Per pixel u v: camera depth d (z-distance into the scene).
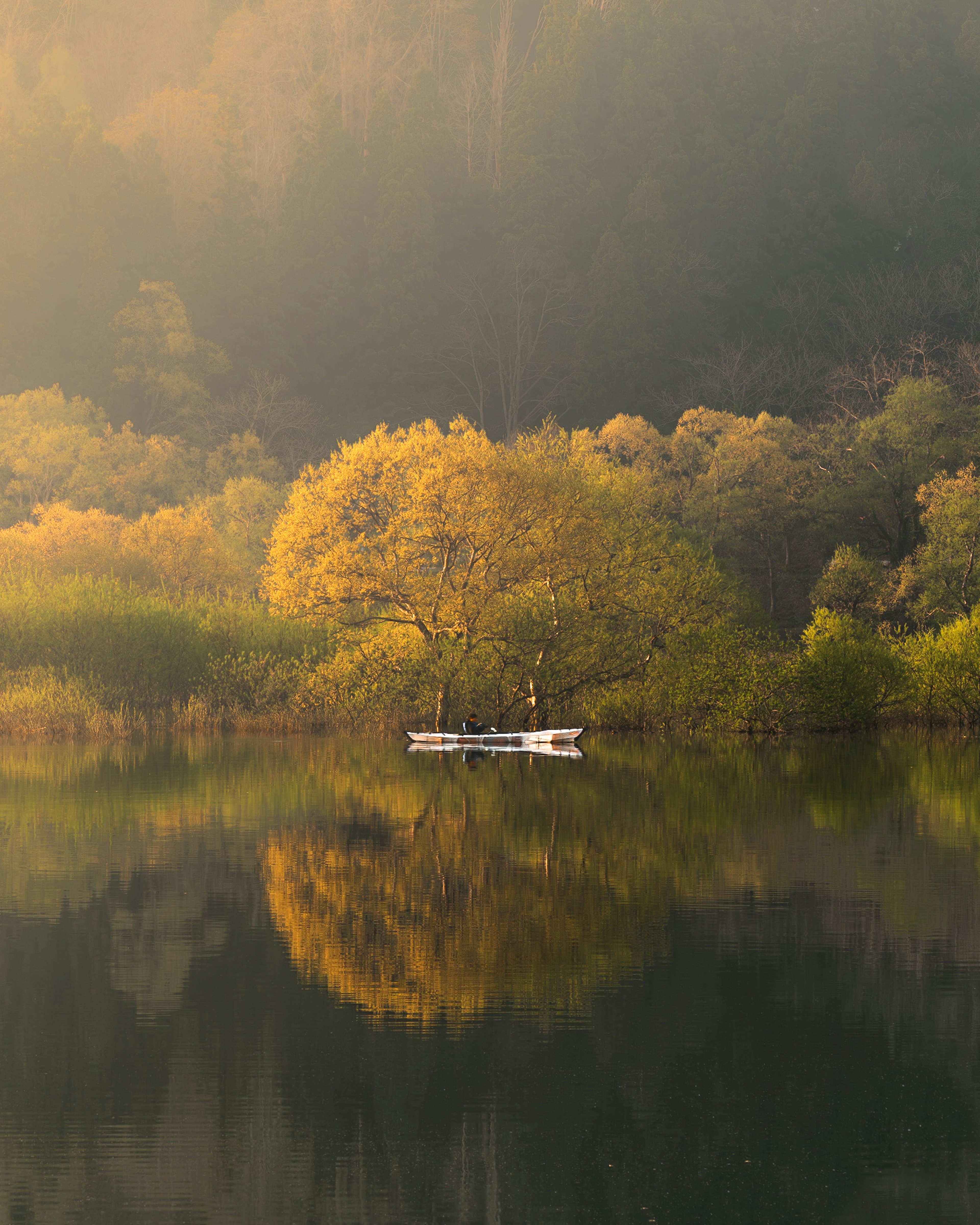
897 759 69.69
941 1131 18.61
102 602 98.62
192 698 94.19
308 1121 19.08
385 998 25.06
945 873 37.09
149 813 49.19
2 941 29.41
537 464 87.31
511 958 28.00
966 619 93.19
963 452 165.25
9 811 49.88
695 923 31.06
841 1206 16.31
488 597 86.81
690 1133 18.53
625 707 88.56
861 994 25.25
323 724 91.56
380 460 85.94
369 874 37.09
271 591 87.50
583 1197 16.59
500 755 72.81
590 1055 21.78
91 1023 23.48
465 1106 19.58
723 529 171.00
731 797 53.75
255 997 25.14
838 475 177.25
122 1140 18.44
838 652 85.00
